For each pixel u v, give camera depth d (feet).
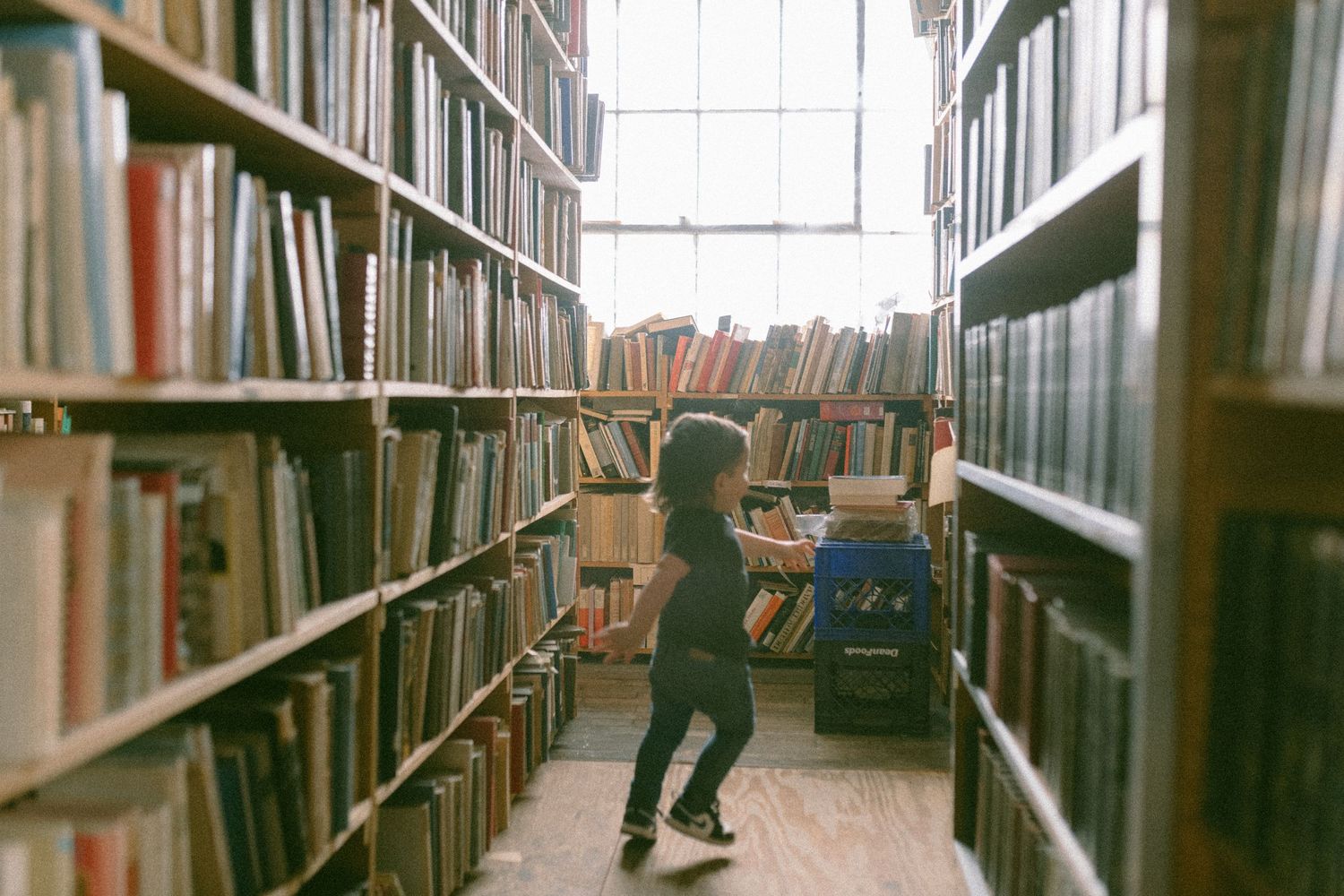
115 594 3.73
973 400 8.13
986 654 7.40
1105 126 4.84
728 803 10.64
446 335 7.85
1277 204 3.21
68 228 3.29
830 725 13.30
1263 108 3.34
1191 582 3.62
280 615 5.04
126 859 3.71
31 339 3.17
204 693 4.24
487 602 9.26
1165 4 3.58
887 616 13.25
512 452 9.96
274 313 5.04
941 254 15.96
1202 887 3.63
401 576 6.97
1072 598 5.62
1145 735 3.66
